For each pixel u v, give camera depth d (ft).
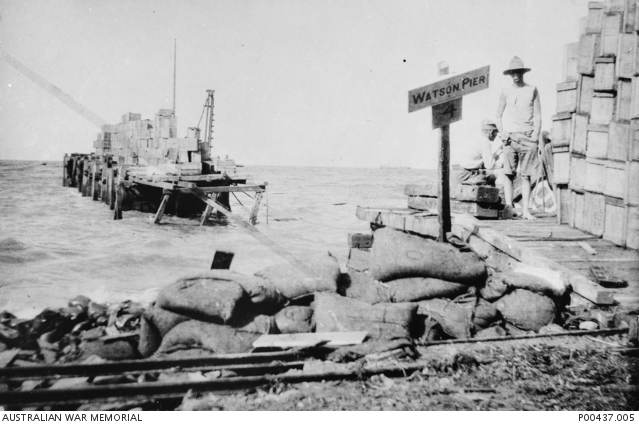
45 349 12.60
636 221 17.78
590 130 19.89
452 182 26.02
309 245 42.29
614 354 12.23
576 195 20.97
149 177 54.60
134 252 37.14
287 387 10.50
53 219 57.26
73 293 23.34
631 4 18.53
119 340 12.94
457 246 16.44
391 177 228.02
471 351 12.38
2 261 32.09
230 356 11.59
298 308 13.91
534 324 14.05
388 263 15.65
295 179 201.98
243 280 13.78
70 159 111.65
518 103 25.00
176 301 13.08
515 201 30.09
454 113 16.15
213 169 56.08
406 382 10.81
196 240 44.65
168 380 10.71
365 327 12.84
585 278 15.11
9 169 188.65
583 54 20.56
